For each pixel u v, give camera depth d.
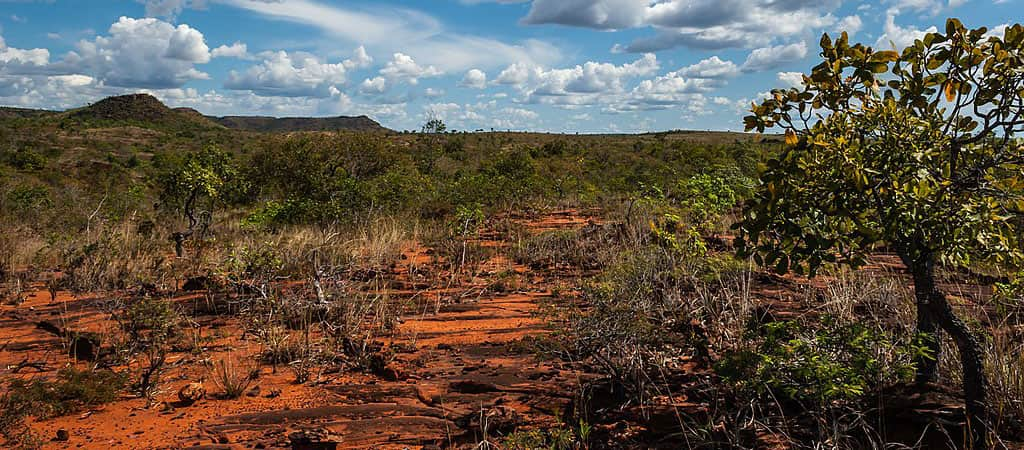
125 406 4.25
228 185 12.77
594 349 4.41
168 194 11.88
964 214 2.87
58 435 3.73
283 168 18.28
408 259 9.78
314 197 13.62
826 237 3.08
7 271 8.79
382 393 4.40
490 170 22.05
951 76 3.12
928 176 2.94
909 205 2.86
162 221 14.14
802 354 3.29
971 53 3.03
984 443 2.93
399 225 12.61
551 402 4.09
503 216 15.67
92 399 4.21
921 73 3.18
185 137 106.38
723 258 7.37
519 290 7.44
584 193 19.89
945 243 2.88
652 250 7.45
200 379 4.74
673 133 99.00
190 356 5.27
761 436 3.31
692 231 7.21
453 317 6.38
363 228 11.90
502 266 8.95
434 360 5.07
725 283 6.52
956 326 3.06
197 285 7.84
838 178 2.93
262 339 5.57
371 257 9.45
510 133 93.00
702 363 4.48
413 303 6.90
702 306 5.25
